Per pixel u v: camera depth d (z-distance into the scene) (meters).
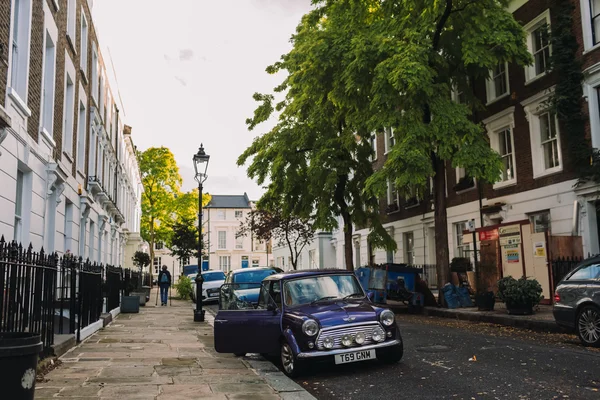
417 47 14.22
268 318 8.01
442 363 7.75
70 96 16.61
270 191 23.89
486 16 15.17
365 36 15.31
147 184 53.94
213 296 25.30
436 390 6.14
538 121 17.52
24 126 10.90
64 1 15.23
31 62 11.55
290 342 7.35
